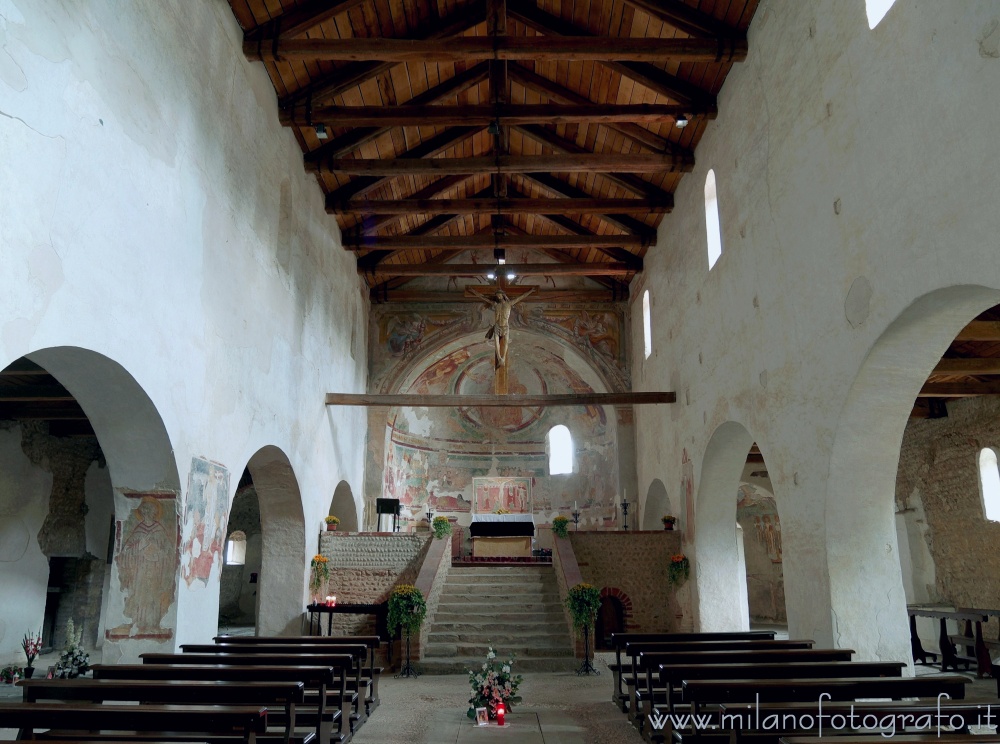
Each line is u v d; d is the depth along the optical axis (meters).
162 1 7.80
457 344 20.94
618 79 13.00
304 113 11.77
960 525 14.21
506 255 20.95
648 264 17.75
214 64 9.22
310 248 13.82
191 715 4.62
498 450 24.41
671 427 15.63
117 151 6.82
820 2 8.27
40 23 5.71
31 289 5.59
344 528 18.39
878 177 7.00
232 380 9.77
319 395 14.57
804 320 8.68
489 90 14.32
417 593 12.00
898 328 6.85
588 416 23.03
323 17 10.52
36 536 13.34
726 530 13.80
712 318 12.46
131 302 7.04
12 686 11.09
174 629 8.12
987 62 5.44
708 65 11.55
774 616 20.72
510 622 13.34
